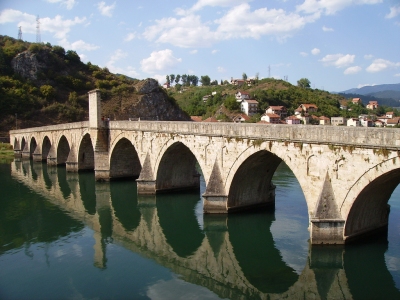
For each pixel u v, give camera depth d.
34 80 127.94
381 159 20.28
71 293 21.64
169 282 23.11
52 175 62.16
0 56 127.31
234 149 31.06
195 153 35.78
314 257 23.70
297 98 153.75
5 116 109.38
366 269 23.20
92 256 27.48
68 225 35.22
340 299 20.61
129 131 47.66
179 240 31.25
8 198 46.06
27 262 26.28
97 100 52.53
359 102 172.88
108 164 53.91
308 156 24.48
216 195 33.25
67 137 66.81
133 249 29.05
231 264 25.97
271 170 34.59
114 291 21.84
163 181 44.59
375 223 25.69
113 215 38.53
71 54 149.50
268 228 31.53
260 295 21.34
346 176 22.38
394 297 20.47
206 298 20.91
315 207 23.66
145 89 137.25
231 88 198.75
